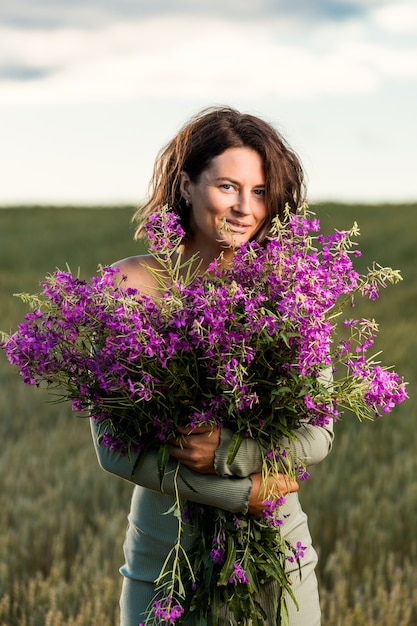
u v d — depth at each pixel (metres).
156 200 3.40
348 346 2.91
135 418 2.89
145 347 2.71
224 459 2.92
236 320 2.73
